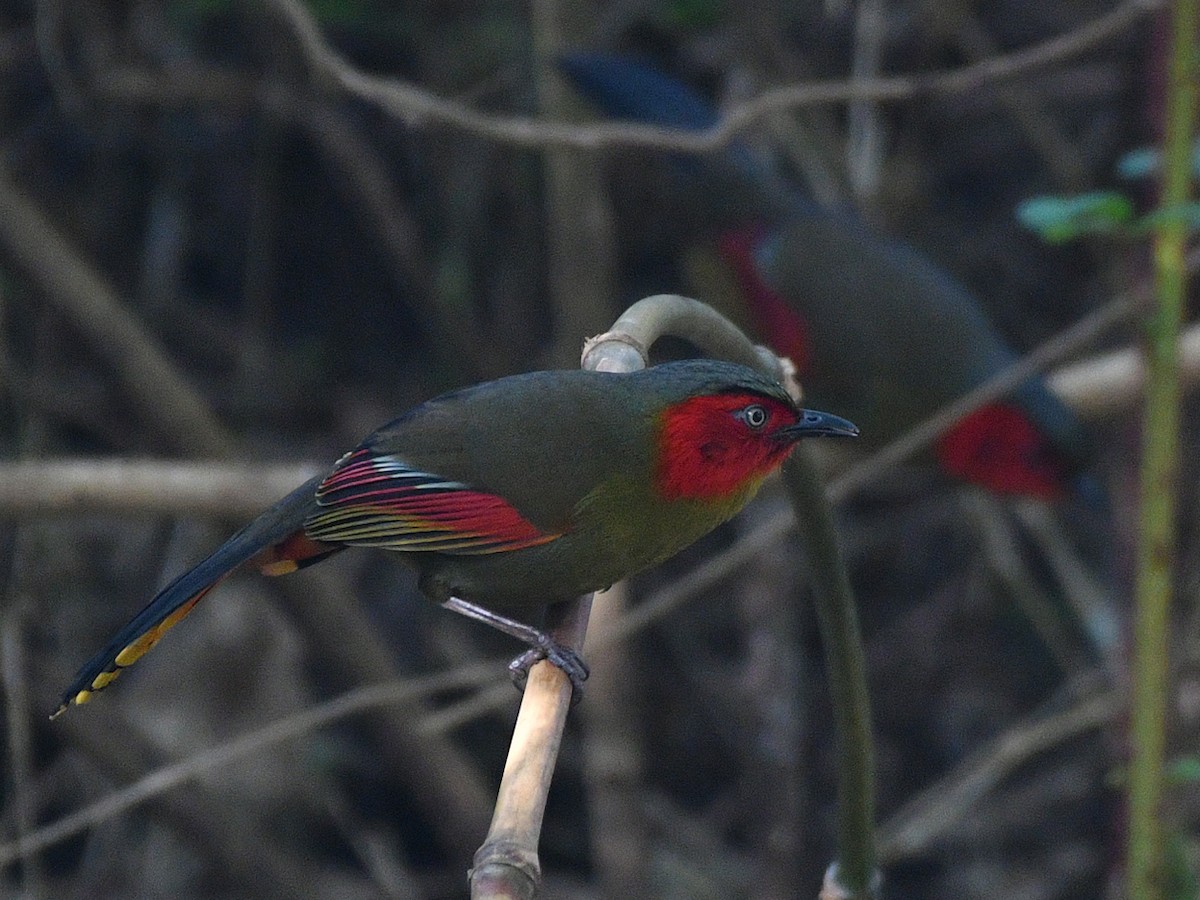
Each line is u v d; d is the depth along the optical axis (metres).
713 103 13.83
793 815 12.13
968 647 13.73
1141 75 7.74
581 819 14.02
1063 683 13.62
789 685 12.23
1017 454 9.17
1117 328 12.88
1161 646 5.62
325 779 12.78
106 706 11.68
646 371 6.34
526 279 13.46
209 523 9.61
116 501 8.95
